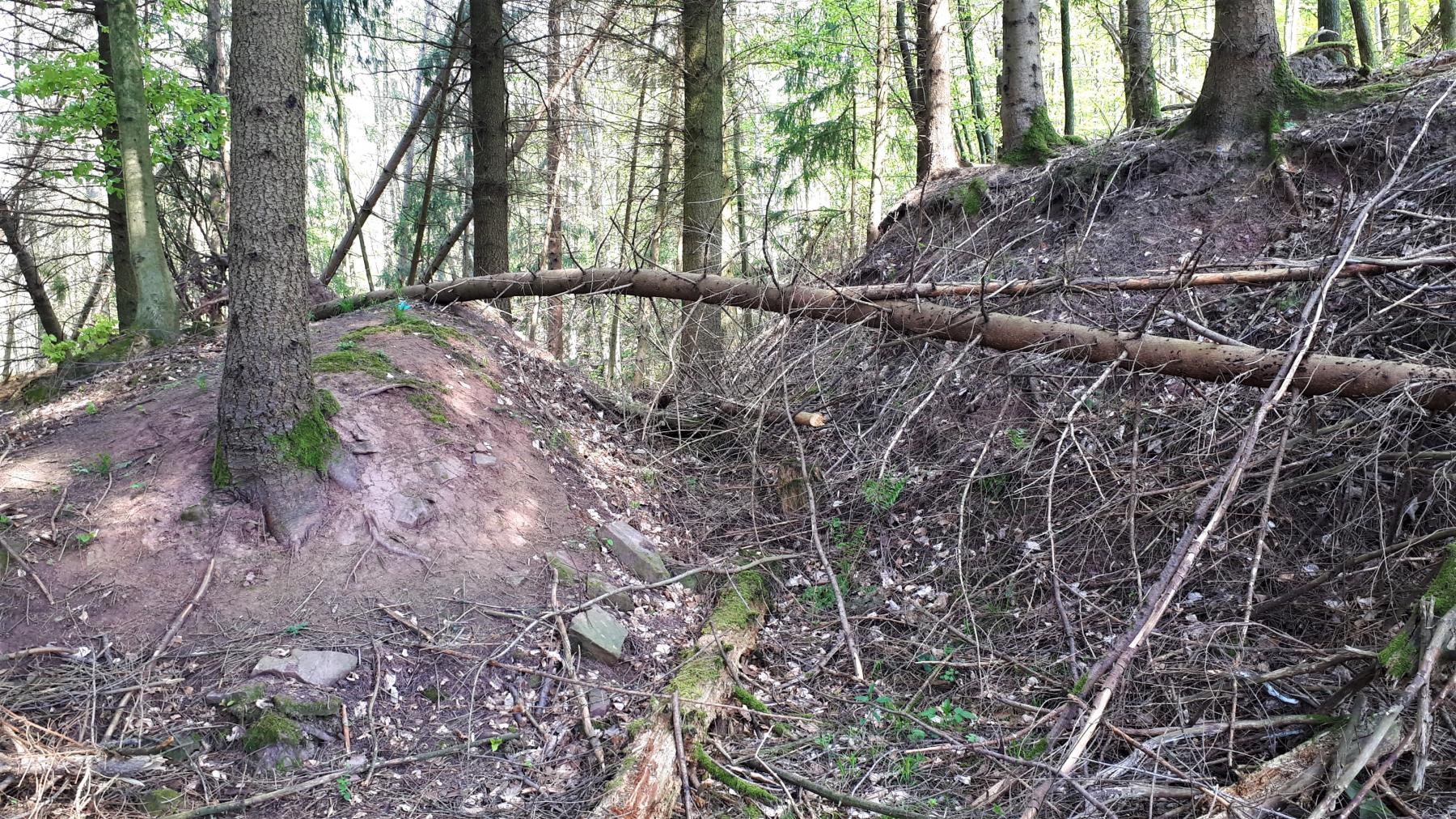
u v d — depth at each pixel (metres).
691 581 5.77
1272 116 7.29
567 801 3.65
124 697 3.76
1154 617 3.51
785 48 15.39
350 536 4.79
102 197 15.30
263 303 4.68
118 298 11.11
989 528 5.88
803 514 6.71
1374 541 4.71
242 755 3.65
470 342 7.18
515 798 3.68
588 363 10.03
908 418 6.17
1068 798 3.74
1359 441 5.03
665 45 12.77
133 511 4.63
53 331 12.95
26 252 12.65
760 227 15.52
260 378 4.70
